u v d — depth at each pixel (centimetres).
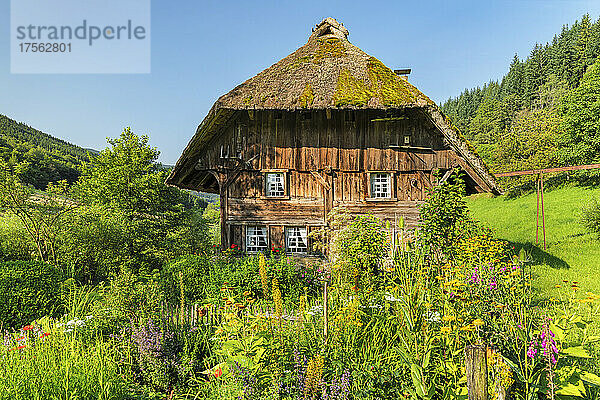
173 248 1816
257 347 440
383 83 1180
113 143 1944
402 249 664
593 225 1661
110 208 1778
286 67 1275
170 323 611
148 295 655
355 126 1237
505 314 419
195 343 569
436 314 461
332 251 973
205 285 1023
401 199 1225
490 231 952
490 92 9981
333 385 387
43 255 1476
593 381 359
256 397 394
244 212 1250
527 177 3353
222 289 872
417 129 1220
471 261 645
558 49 8681
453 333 426
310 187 1245
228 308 621
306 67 1248
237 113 1225
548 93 7344
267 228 1245
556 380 354
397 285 498
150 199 1872
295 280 957
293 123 1250
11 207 1427
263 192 1252
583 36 8144
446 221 927
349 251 832
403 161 1225
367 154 1234
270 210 1245
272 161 1247
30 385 431
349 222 1037
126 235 1546
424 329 426
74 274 1340
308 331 502
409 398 374
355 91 1150
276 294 492
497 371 326
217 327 611
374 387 398
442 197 965
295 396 395
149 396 497
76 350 546
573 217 2189
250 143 1254
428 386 374
